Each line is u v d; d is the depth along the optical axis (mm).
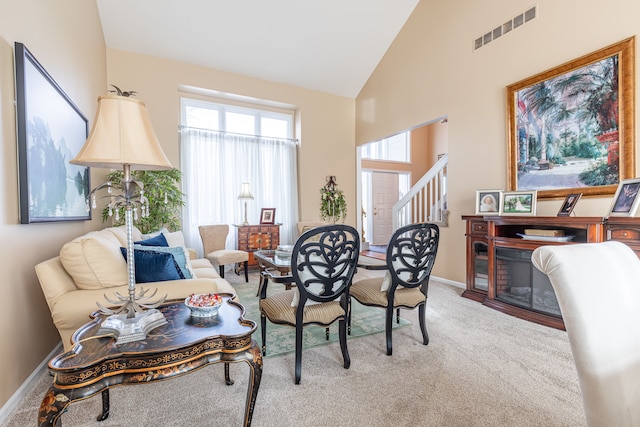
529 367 1924
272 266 2787
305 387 1725
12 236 1614
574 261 836
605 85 2549
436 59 4176
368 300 2182
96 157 1165
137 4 3729
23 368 1691
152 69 4363
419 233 2133
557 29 2891
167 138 4457
